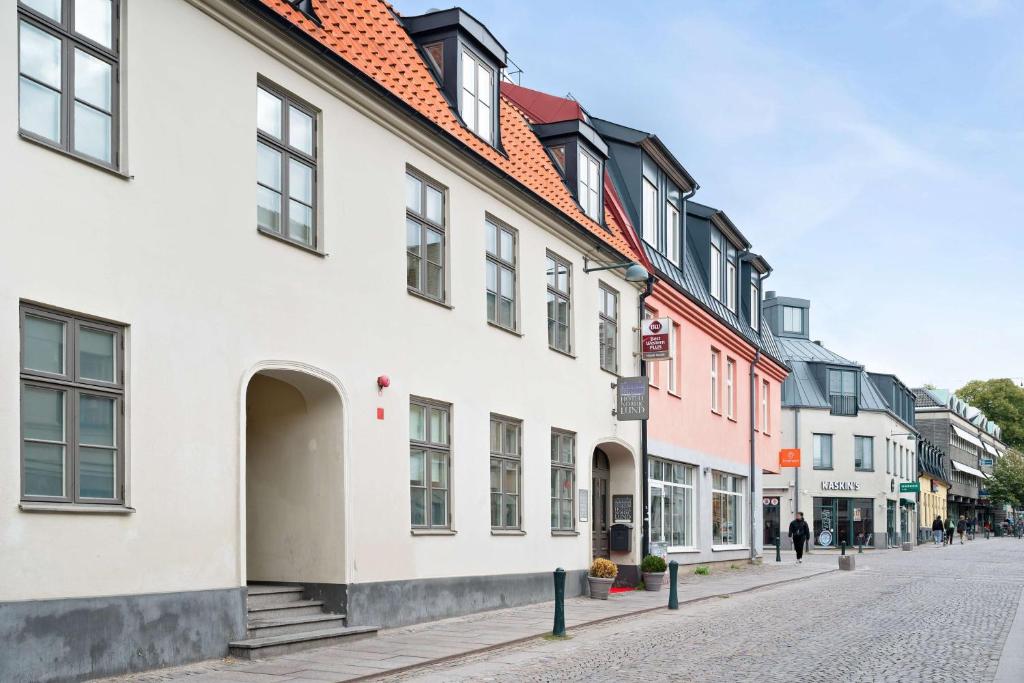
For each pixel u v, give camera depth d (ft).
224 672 33.91
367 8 55.72
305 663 36.42
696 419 93.66
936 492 269.85
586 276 71.51
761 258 118.42
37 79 30.89
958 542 241.76
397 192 49.29
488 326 57.52
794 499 189.37
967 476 323.37
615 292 76.59
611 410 74.33
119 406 33.04
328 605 43.91
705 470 95.76
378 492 46.37
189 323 35.96
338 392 44.06
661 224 90.07
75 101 32.17
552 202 65.46
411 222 50.96
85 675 30.78
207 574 36.04
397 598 47.39
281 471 45.27
